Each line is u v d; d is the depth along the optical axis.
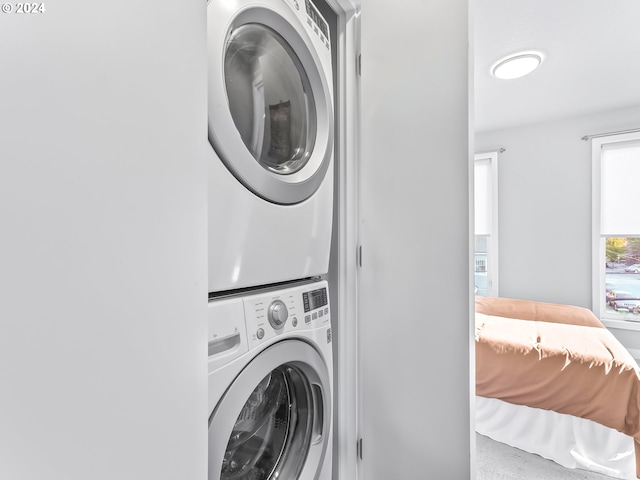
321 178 0.98
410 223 1.05
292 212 0.86
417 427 1.04
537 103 3.12
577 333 2.40
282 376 0.90
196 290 0.36
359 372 1.20
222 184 0.66
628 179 3.23
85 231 0.27
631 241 3.24
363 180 1.16
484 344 2.26
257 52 0.81
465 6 0.96
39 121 0.24
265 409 0.86
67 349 0.26
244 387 0.68
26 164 0.24
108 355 0.28
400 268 1.07
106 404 0.28
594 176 3.37
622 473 1.85
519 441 2.11
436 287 1.01
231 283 0.69
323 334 0.97
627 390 1.85
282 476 0.90
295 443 0.94
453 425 0.97
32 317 0.24
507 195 3.83
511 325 2.62
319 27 1.00
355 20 1.21
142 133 0.31
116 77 0.29
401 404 1.07
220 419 0.63
